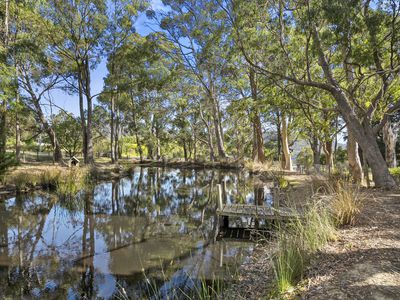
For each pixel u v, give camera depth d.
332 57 11.24
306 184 11.54
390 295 2.54
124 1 20.14
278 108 12.70
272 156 31.95
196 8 20.20
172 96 29.30
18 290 4.08
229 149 39.06
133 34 21.38
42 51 18.09
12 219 8.09
